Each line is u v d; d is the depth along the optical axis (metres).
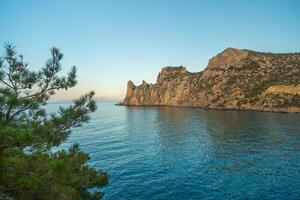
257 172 30.23
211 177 28.56
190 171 31.09
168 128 74.38
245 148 44.16
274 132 60.34
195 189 24.83
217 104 155.62
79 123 11.33
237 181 27.06
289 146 44.72
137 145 48.78
